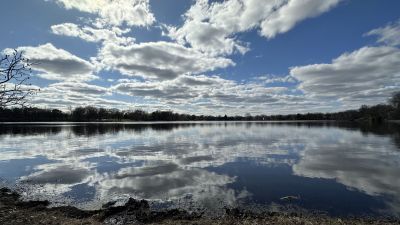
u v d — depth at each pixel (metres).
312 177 17.91
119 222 10.58
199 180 17.25
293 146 35.66
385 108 139.12
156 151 31.14
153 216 11.08
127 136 53.81
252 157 26.39
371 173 19.00
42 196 14.08
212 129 83.69
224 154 28.55
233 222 10.19
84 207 12.41
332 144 37.78
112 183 16.59
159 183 16.55
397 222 10.49
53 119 174.50
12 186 16.08
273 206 12.41
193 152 30.19
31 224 9.73
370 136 50.47
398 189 15.04
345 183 16.30
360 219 10.83
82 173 19.48
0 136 53.72
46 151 31.47
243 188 15.38
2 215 10.69
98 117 188.12
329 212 11.65
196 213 11.53
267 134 59.03
